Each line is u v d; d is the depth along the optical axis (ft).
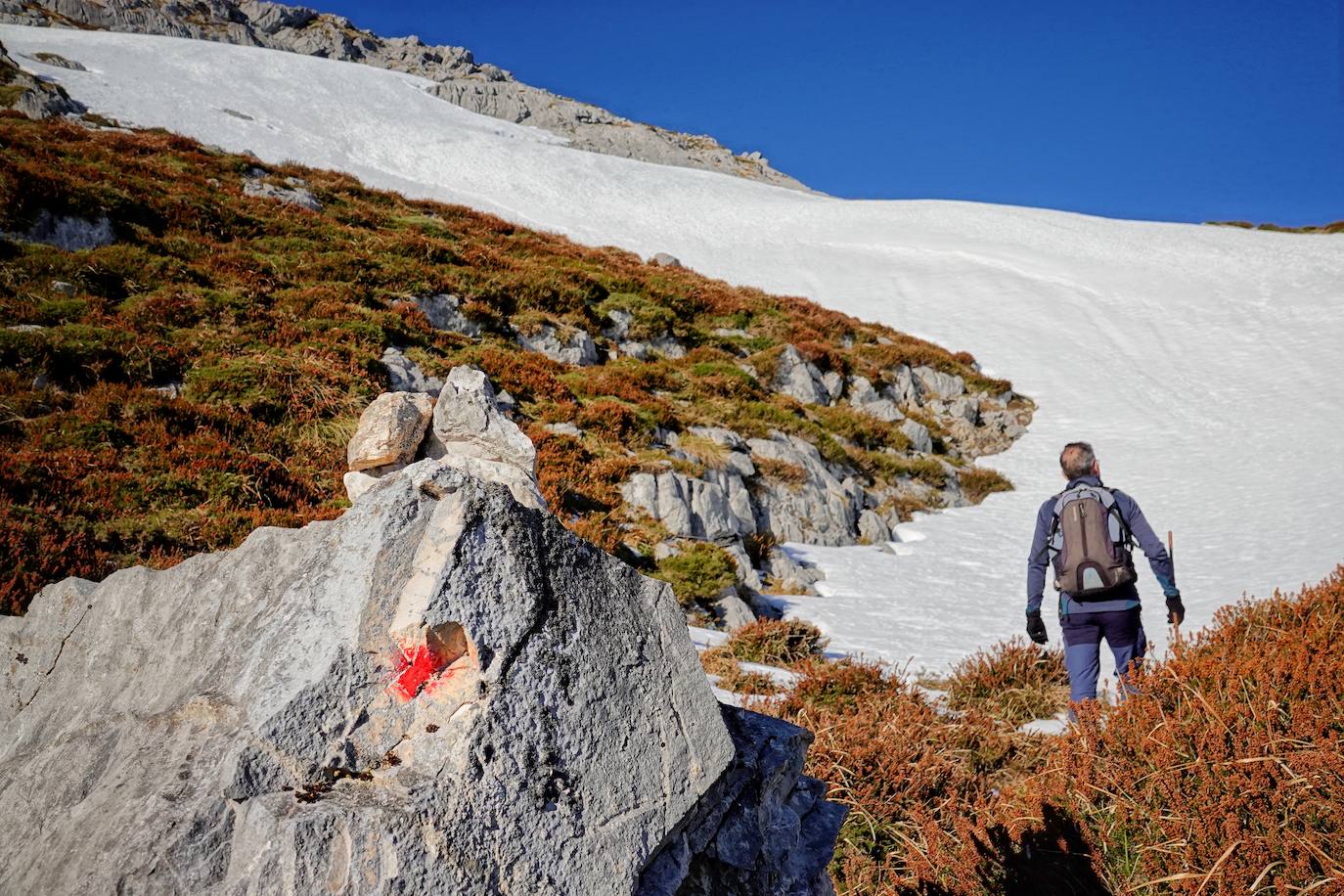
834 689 22.49
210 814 5.58
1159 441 78.23
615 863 6.66
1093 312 118.11
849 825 14.75
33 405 32.94
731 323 85.35
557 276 76.74
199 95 167.73
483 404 13.11
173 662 7.98
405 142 186.29
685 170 235.61
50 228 48.93
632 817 6.98
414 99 230.68
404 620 6.41
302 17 399.65
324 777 5.95
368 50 408.87
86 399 34.32
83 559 24.31
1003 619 37.76
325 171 99.96
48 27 215.92
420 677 6.44
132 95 149.18
